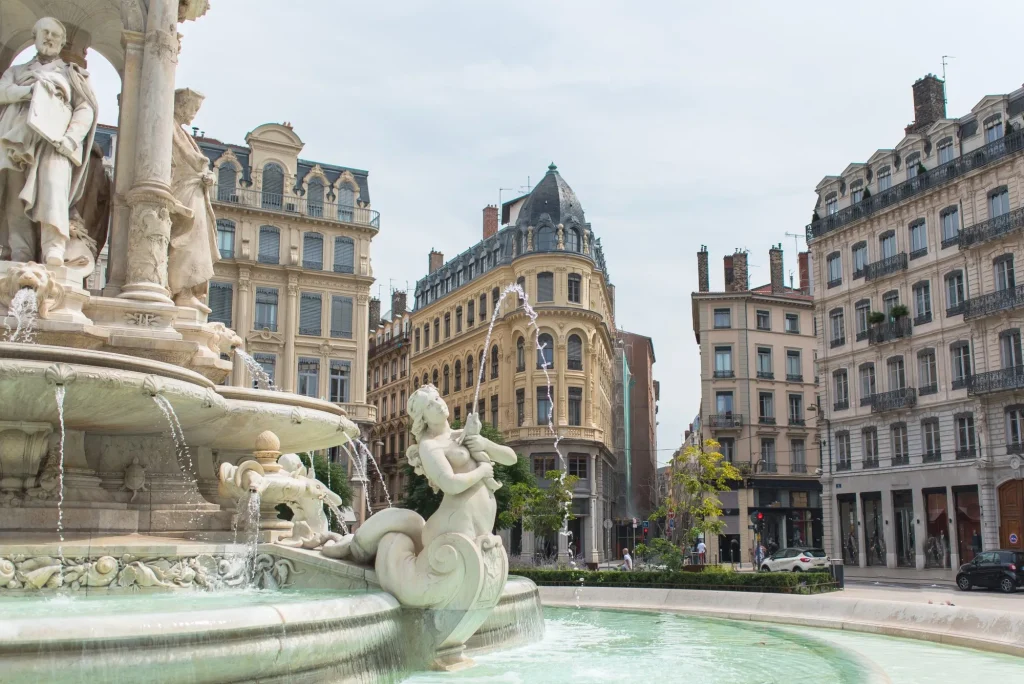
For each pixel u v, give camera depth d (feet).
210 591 24.98
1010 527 126.11
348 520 138.41
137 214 31.42
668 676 22.49
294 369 161.27
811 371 217.15
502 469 142.72
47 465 27.73
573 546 181.57
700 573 66.13
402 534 23.39
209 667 15.79
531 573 69.21
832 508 159.84
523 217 196.03
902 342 147.23
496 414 195.72
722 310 213.87
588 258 191.52
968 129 139.44
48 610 19.29
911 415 145.07
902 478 145.38
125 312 29.86
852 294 159.43
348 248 169.37
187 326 31.81
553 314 186.29
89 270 30.86
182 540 27.58
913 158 148.77
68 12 35.14
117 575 24.52
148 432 30.14
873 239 155.84
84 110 30.40
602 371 202.80
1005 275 129.80
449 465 22.90
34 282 27.17
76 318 28.17
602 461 192.75
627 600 50.34
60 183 29.35
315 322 164.45
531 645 28.84
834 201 166.61
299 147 167.63
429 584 22.30
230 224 160.15
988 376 128.47
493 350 198.59
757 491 201.05
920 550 140.87
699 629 36.37
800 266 239.30
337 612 18.89
